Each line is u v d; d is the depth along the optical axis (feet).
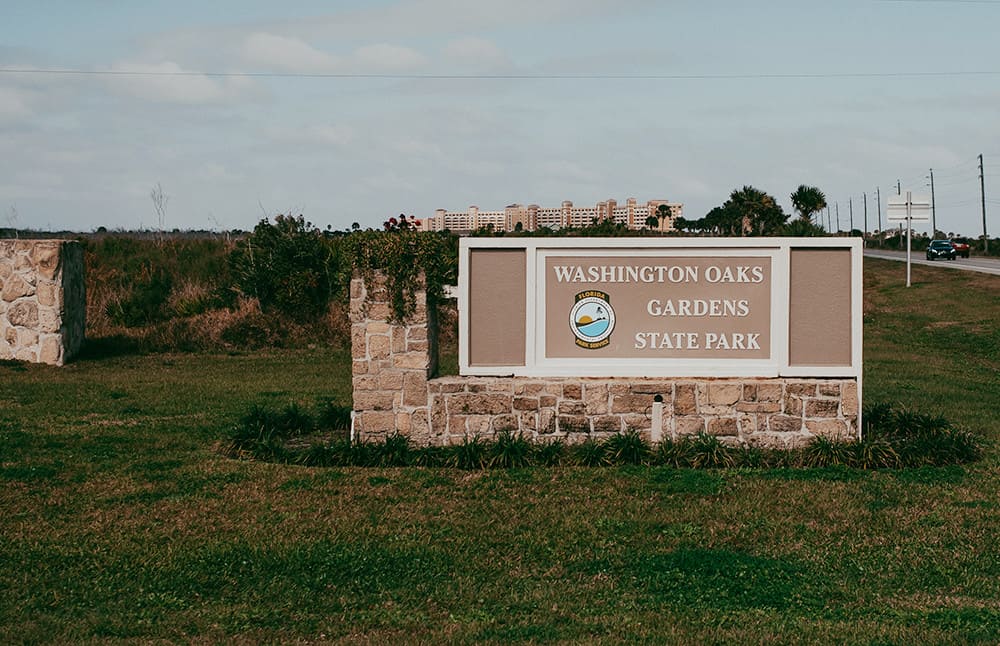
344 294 79.25
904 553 26.76
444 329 82.33
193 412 49.44
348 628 21.85
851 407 37.86
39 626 21.75
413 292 38.70
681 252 39.14
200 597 23.88
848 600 23.47
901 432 41.45
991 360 78.07
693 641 20.80
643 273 39.24
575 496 32.42
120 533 28.63
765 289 38.99
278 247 83.71
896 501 31.78
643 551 26.99
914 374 67.26
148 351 74.38
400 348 38.81
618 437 37.35
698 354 39.19
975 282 136.77
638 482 34.04
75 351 69.97
